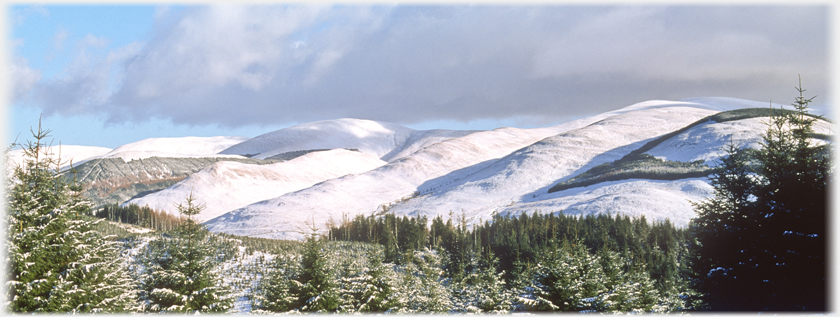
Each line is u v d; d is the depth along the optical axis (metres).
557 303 36.41
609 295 36.06
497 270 67.38
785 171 29.45
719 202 32.25
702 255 31.84
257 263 75.56
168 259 33.34
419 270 65.44
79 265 26.81
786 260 26.83
